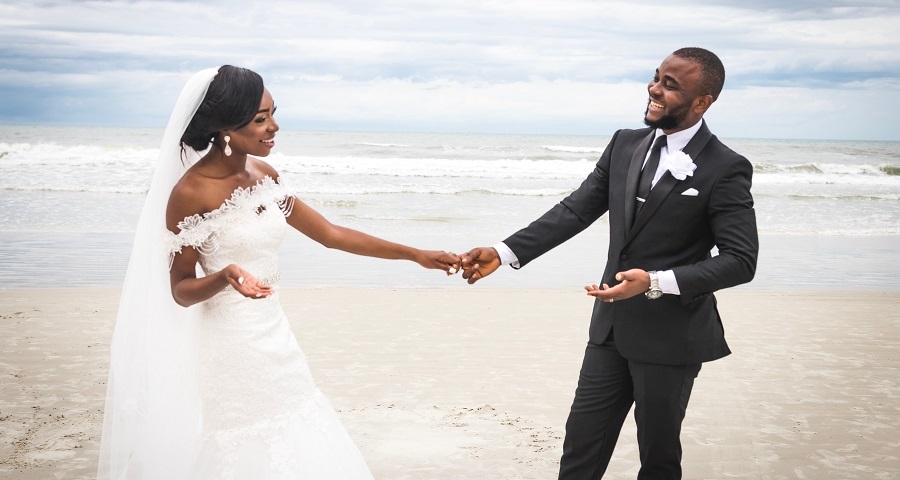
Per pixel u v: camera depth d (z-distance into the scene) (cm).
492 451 429
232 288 278
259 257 283
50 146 2873
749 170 300
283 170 2659
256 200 281
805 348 679
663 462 315
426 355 637
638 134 327
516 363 616
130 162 2616
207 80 264
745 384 567
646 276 286
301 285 945
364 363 611
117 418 293
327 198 1942
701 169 299
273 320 287
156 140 4766
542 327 745
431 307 828
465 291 923
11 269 984
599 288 305
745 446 438
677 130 306
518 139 7612
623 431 467
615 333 311
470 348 662
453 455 423
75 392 526
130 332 291
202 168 277
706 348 308
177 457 296
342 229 327
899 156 4559
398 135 7769
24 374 565
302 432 282
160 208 281
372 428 464
